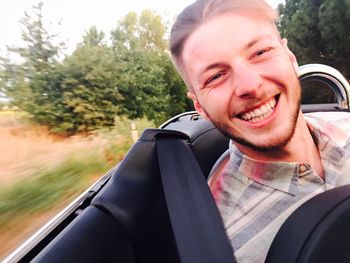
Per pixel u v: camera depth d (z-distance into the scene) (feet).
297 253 0.77
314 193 1.10
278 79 1.07
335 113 1.79
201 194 1.17
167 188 1.21
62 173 6.79
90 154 8.48
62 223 1.43
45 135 12.39
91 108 13.62
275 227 1.05
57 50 13.14
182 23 1.13
